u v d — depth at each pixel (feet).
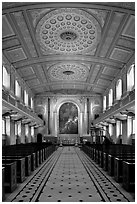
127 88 62.59
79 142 109.50
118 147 44.47
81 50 61.41
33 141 104.58
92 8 42.98
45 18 46.96
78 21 48.52
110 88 88.74
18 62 65.36
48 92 110.83
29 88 94.84
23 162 28.27
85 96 111.34
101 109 110.32
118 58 63.16
